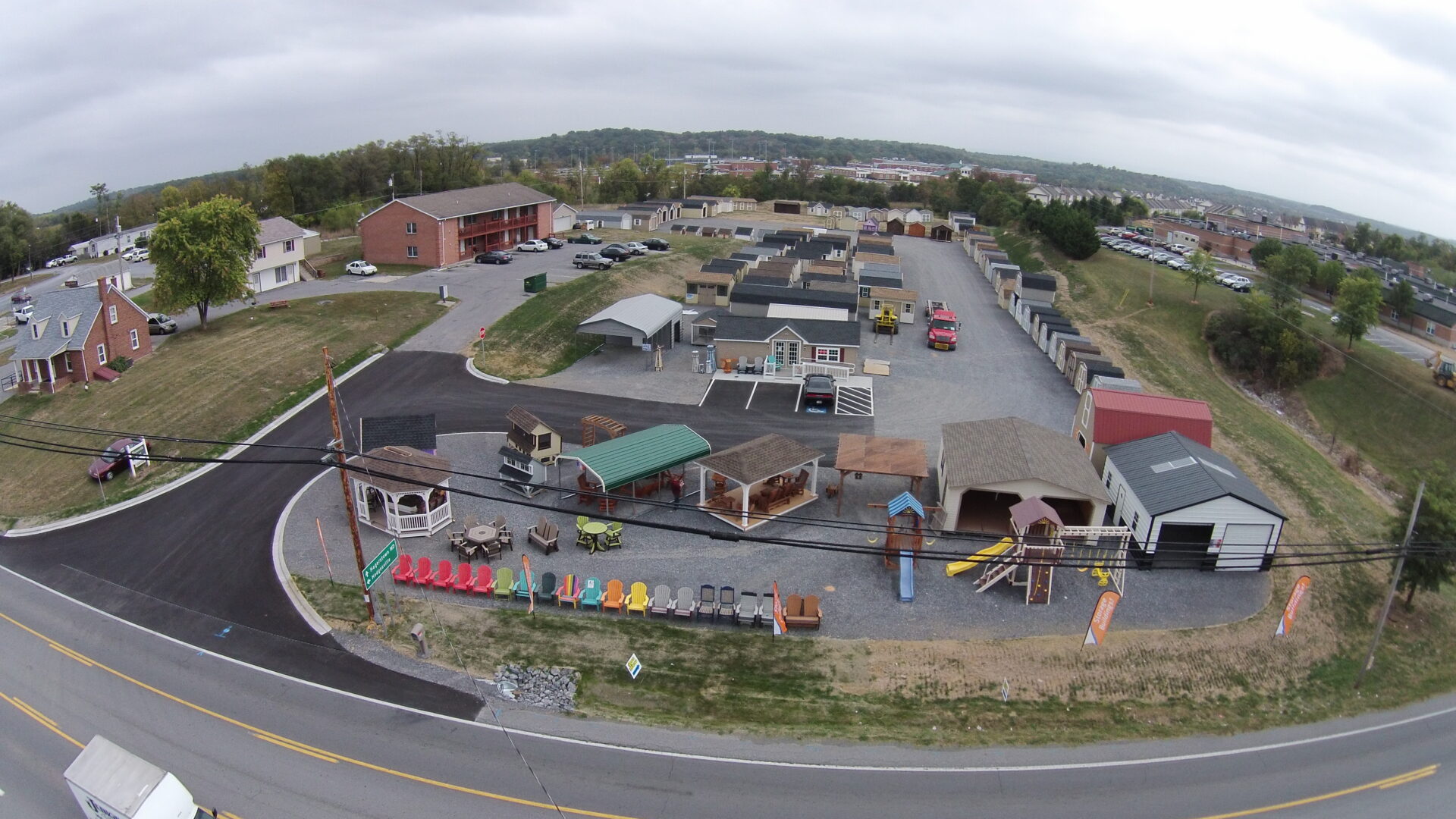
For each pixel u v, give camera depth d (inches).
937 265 4057.6
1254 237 5984.3
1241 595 1246.3
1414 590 1268.5
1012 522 1264.8
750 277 2957.7
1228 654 1111.0
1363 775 922.1
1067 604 1198.9
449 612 1144.8
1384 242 6378.0
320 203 5142.7
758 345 2204.7
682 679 1026.1
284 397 1893.5
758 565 1268.5
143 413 1812.3
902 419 1892.2
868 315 2871.6
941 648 1091.9
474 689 995.9
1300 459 1977.1
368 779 850.1
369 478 1304.1
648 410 1900.8
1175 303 3253.0
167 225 2187.5
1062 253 4040.4
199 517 1406.3
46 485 1553.9
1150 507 1293.1
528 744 908.6
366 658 1049.5
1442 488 1246.9
